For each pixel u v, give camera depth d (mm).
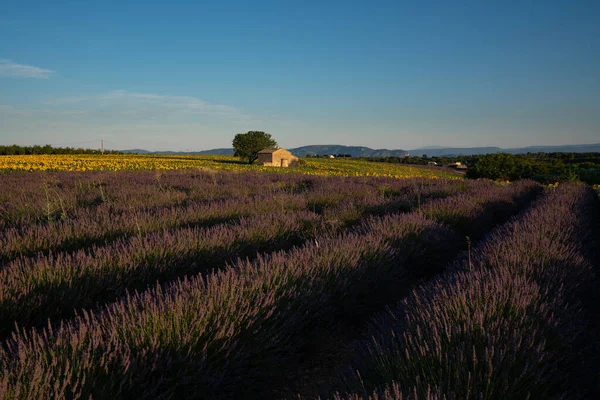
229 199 9969
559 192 14156
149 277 4488
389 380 2279
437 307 2922
